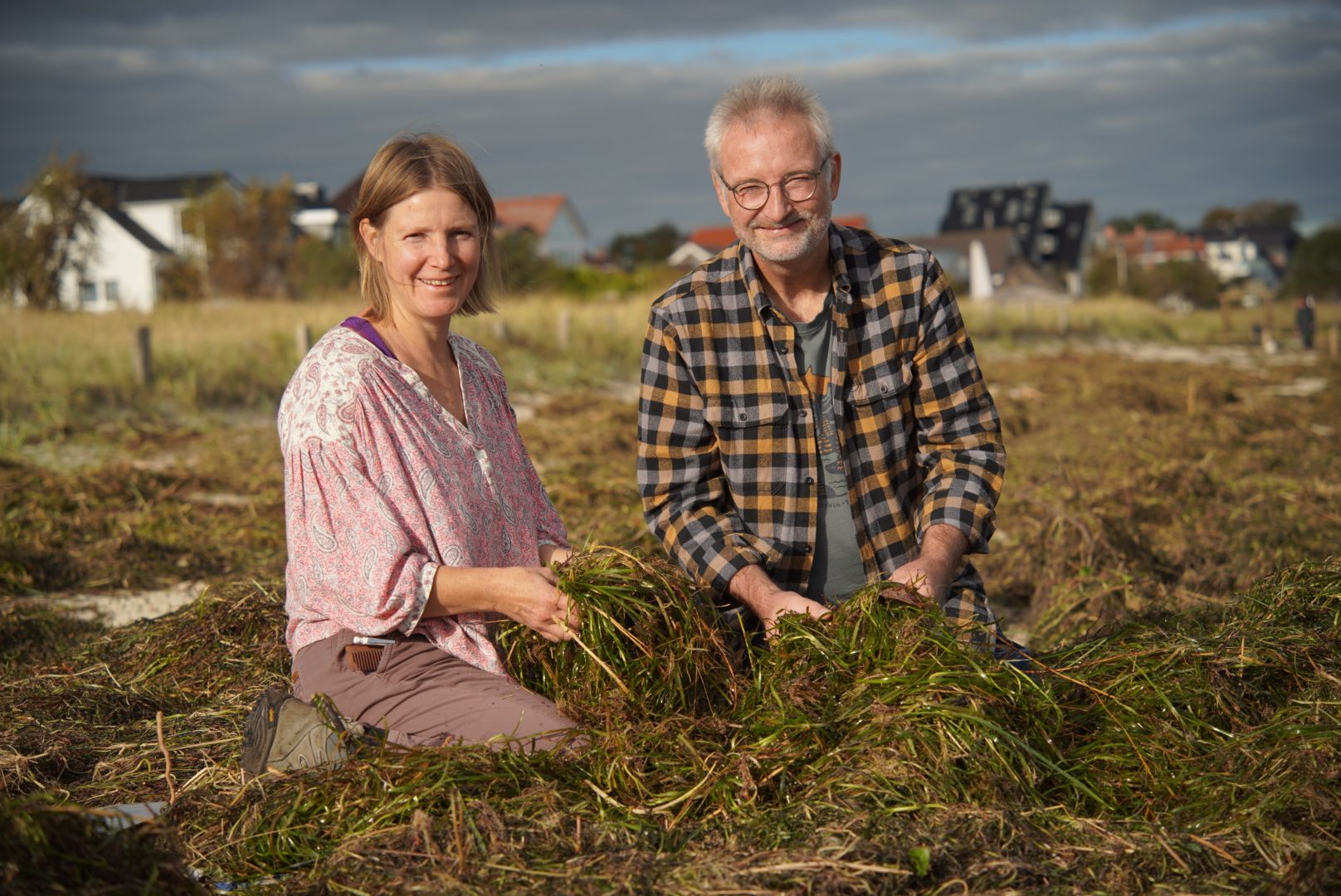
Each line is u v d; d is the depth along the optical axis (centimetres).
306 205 6650
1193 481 816
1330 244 6069
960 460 345
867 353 342
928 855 222
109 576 607
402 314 302
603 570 296
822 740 265
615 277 4138
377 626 279
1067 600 518
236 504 830
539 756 265
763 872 220
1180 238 12419
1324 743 258
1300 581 348
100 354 1397
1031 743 266
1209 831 243
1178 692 290
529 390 1625
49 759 317
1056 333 3269
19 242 3100
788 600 316
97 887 207
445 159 295
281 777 270
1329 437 1201
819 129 320
